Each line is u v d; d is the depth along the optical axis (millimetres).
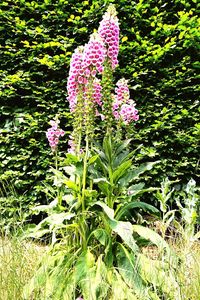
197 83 4465
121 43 4453
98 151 2895
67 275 2652
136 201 2939
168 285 2477
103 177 2850
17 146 4379
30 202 4254
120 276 2650
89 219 3039
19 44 4617
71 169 2846
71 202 2904
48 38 4461
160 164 4285
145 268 2646
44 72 4535
